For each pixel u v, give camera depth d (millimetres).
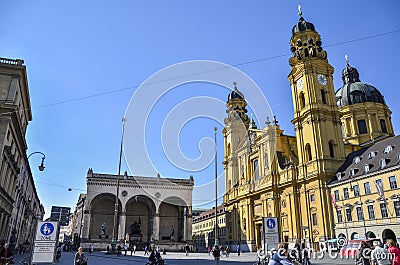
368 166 45812
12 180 42969
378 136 69062
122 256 45500
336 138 54688
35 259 14938
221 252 57688
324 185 50750
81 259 17906
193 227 116375
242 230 68625
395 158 42750
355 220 45406
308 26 62625
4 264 19625
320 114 54906
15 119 37094
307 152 55750
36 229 15328
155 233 75438
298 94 59656
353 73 80938
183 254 58781
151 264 23375
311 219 51500
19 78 38000
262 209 62938
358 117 72312
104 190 75250
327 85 58000
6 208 41094
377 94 74562
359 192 45750
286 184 56906
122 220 74750
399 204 40500
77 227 95188
